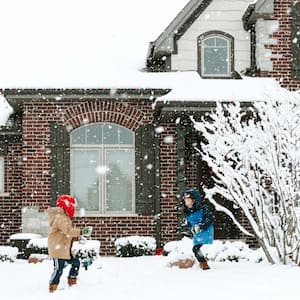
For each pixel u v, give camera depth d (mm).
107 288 9188
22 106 17094
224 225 17750
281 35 17625
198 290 8555
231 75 17703
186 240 14398
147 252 15961
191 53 17734
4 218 17812
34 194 16594
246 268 10750
